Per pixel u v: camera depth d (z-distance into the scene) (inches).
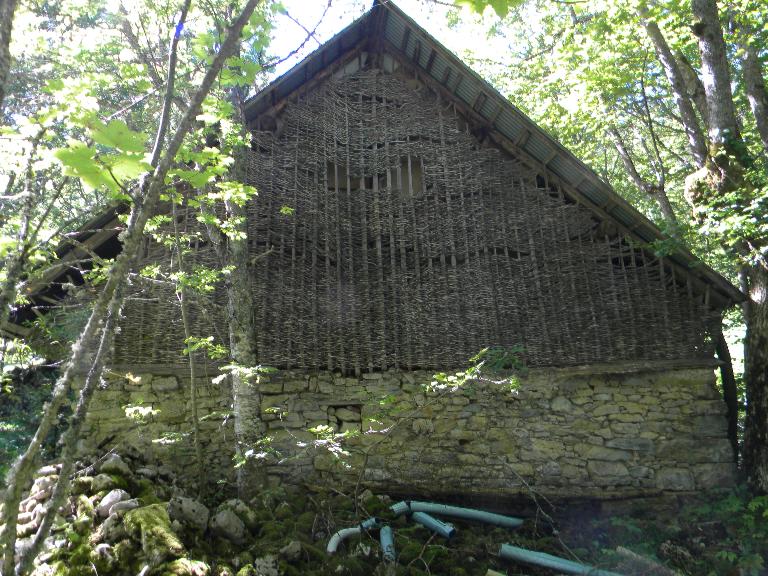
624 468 309.3
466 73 332.5
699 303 323.3
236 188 204.5
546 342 318.3
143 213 134.3
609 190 321.1
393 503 300.8
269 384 310.2
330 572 227.6
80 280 315.3
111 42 292.8
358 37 360.2
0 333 141.4
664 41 372.5
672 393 317.7
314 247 324.8
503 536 283.1
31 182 149.6
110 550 201.6
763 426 303.6
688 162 536.1
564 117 479.2
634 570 249.4
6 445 300.4
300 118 345.4
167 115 149.0
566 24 454.6
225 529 224.5
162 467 280.1
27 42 210.5
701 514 293.4
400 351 318.7
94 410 298.5
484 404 318.3
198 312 309.6
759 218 281.3
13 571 120.0
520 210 337.7
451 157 346.9
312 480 305.1
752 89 335.0
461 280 326.6
